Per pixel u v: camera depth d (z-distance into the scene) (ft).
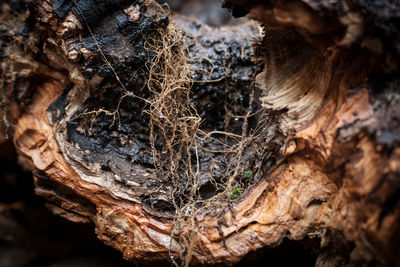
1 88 1.74
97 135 1.66
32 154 1.72
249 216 1.58
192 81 1.67
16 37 1.70
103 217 1.63
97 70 1.58
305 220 1.53
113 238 1.65
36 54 1.68
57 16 1.56
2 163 2.07
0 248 2.24
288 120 1.54
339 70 1.47
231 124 1.78
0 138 1.80
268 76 1.62
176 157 1.67
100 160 1.64
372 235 1.38
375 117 1.40
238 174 1.66
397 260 1.36
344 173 1.44
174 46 1.68
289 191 1.55
